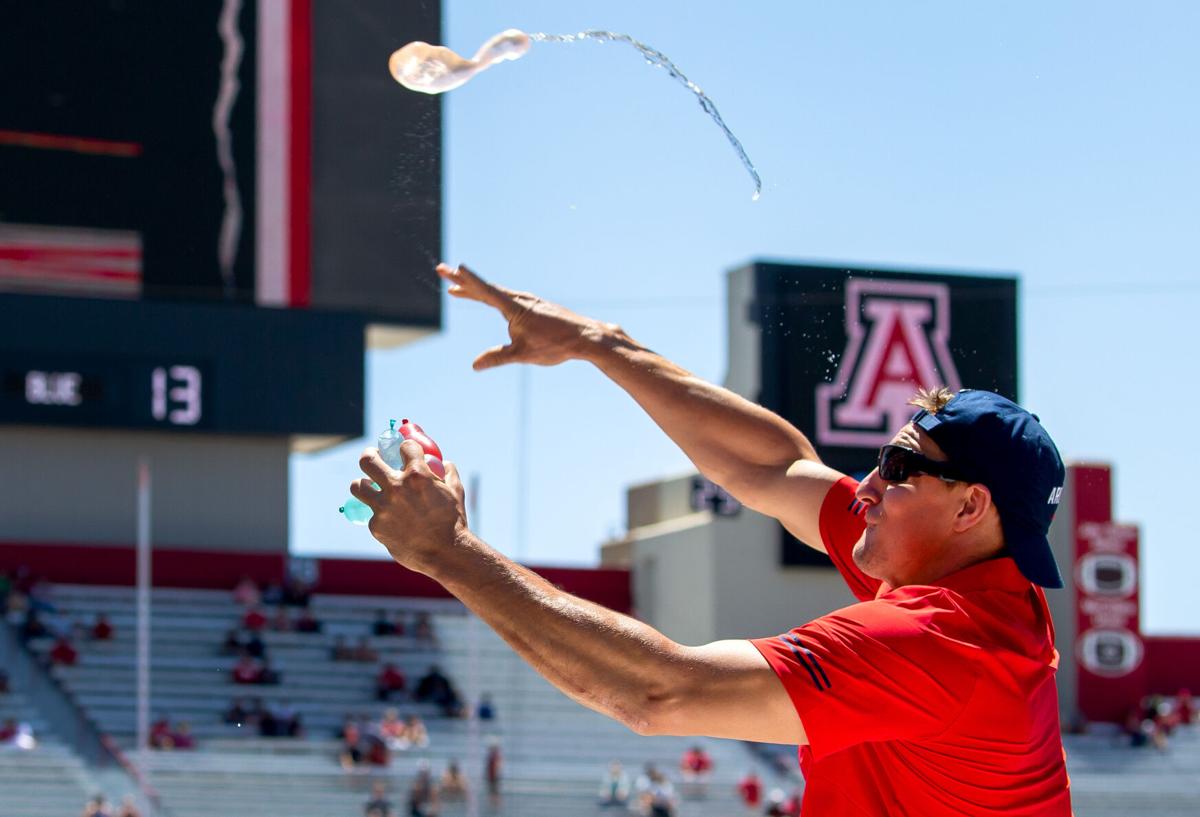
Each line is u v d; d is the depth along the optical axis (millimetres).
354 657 32062
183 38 31688
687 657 2623
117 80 31312
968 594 2857
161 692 29812
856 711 2678
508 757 29766
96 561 32688
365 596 34406
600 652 2596
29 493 32781
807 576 34625
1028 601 2930
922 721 2721
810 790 2979
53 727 28172
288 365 32594
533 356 3553
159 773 26828
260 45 32000
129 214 31562
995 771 2785
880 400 30516
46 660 29812
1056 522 33875
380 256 32812
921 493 2908
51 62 30969
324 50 32375
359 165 32688
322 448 34750
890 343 30625
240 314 32375
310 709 30391
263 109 32062
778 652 2670
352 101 32594
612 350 3582
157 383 32125
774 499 3527
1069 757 32281
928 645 2713
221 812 26031
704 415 3543
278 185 32156
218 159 31891
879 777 2869
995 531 2912
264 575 33656
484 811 27391
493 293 3574
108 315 31828
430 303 33156
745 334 29328
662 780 28062
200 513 33688
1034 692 2809
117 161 31438
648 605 36312
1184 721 34500
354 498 2676
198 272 32031
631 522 37906
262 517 34062
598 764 29812
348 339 32688
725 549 34281
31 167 30938
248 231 32125
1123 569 33969
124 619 31875
